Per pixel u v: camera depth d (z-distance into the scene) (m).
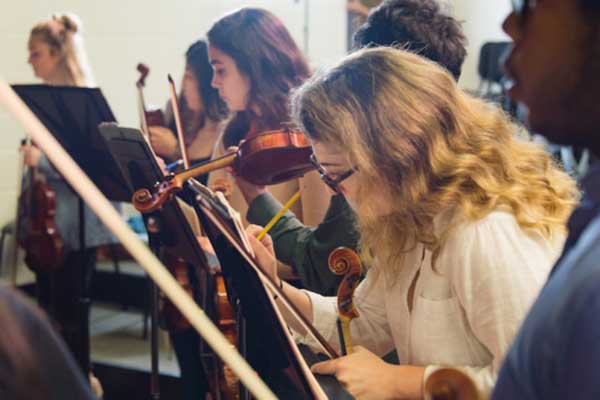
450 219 1.70
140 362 4.51
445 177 1.69
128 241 1.01
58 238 4.27
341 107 1.70
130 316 5.37
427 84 1.71
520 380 1.00
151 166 2.10
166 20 5.92
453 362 1.73
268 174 2.36
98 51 5.64
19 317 0.81
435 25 2.18
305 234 2.39
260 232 2.21
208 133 3.36
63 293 4.34
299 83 2.73
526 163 1.74
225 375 2.26
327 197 2.58
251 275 1.62
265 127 2.73
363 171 1.69
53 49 4.41
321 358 2.10
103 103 3.02
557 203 1.69
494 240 1.63
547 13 1.00
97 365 4.45
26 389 0.79
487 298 1.62
